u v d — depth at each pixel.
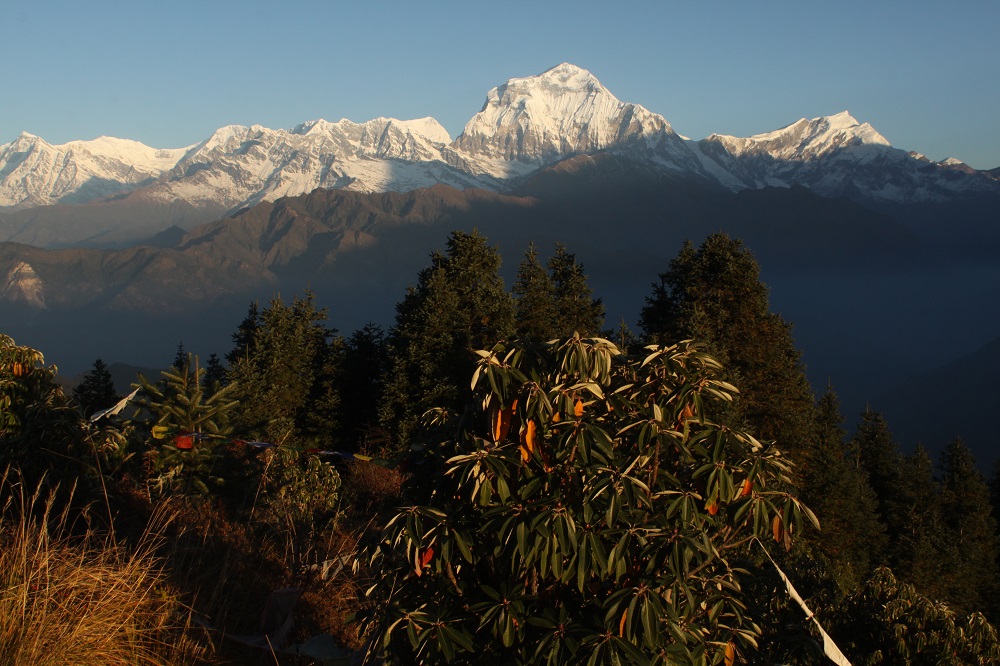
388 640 3.63
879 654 6.29
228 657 5.17
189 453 9.30
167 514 7.64
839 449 33.25
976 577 34.28
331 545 7.76
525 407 3.68
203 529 7.54
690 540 3.50
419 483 4.19
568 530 3.43
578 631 3.44
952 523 43.19
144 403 9.84
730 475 3.70
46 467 6.76
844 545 27.77
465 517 3.74
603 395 3.88
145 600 5.06
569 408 3.72
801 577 6.35
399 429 31.00
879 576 6.69
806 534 24.73
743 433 3.88
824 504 28.14
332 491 10.71
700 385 3.86
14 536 5.07
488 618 3.54
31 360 7.91
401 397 32.25
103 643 4.42
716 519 4.16
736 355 28.31
